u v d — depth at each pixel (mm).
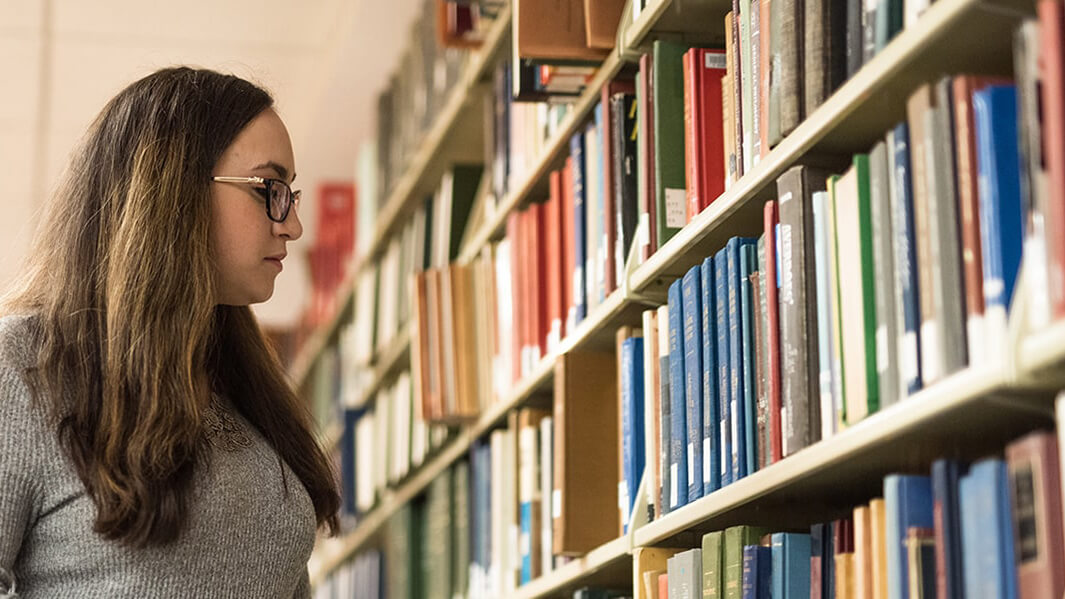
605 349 2246
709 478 1657
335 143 5176
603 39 2078
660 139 1891
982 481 1104
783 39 1501
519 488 2510
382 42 4391
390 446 3838
